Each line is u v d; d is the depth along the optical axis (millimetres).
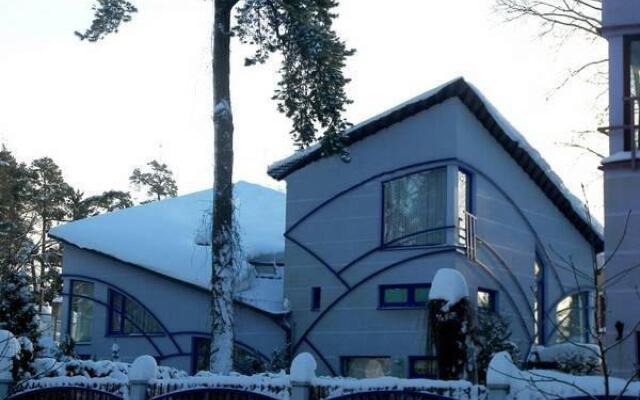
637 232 15500
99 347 27109
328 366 24156
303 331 24656
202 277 25500
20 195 43812
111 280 27328
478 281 23984
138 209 30828
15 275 21797
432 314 15070
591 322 28594
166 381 15367
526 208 26797
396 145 24250
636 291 14875
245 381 14609
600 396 11156
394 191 24250
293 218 25422
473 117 24406
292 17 22031
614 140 16094
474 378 14680
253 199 32500
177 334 25875
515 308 25672
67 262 28344
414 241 23766
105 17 22844
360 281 24156
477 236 24234
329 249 24750
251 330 25031
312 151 24828
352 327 24062
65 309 28078
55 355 21969
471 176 24344
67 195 47250
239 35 22156
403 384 13102
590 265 29484
